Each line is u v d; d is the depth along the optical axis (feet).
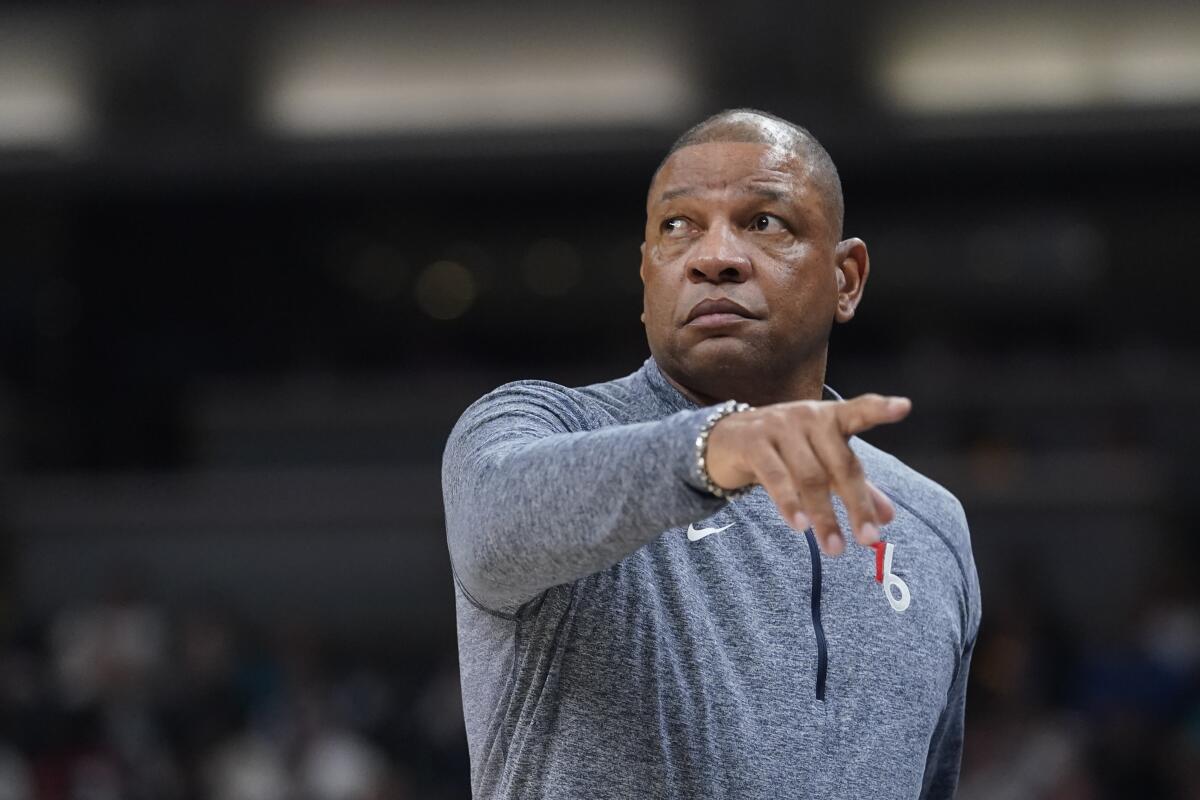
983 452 115.55
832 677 21.09
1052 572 110.93
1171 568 104.63
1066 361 139.44
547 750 20.12
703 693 20.22
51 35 109.40
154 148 116.16
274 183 140.97
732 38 105.70
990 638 91.81
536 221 157.79
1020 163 147.95
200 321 157.79
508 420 20.12
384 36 108.17
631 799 19.79
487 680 20.85
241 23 108.27
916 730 21.65
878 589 22.11
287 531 119.85
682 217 22.16
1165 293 147.84
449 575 118.52
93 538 120.16
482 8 106.11
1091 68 106.63
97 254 157.07
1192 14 101.65
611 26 106.11
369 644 117.60
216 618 106.73
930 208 150.51
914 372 127.34
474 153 114.83
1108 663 91.66
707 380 21.97
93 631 100.78
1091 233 148.97
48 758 87.81
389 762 94.12
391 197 157.99
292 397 133.90
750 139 22.07
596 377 146.92
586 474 16.99
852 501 15.21
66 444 143.23
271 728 92.43
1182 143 110.73
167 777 88.79
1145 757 81.25
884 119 108.68
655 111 110.52
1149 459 115.34
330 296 159.43
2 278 152.97
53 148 116.47
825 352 23.18
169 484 124.16
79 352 154.10
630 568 20.58
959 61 106.42
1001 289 149.89
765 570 21.44
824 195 22.35
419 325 159.33
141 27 108.88
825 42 105.50
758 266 21.67
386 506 119.85
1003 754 81.30
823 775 20.48
